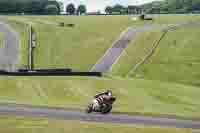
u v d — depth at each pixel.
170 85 116.06
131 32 191.75
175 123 51.50
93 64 159.75
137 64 152.38
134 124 46.38
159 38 175.75
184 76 141.88
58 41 186.00
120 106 73.69
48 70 117.56
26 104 60.44
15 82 90.31
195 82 137.00
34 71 114.62
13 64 154.12
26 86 86.81
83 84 99.19
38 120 44.84
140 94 96.12
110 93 54.62
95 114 52.84
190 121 54.72
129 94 93.62
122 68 150.50
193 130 43.84
